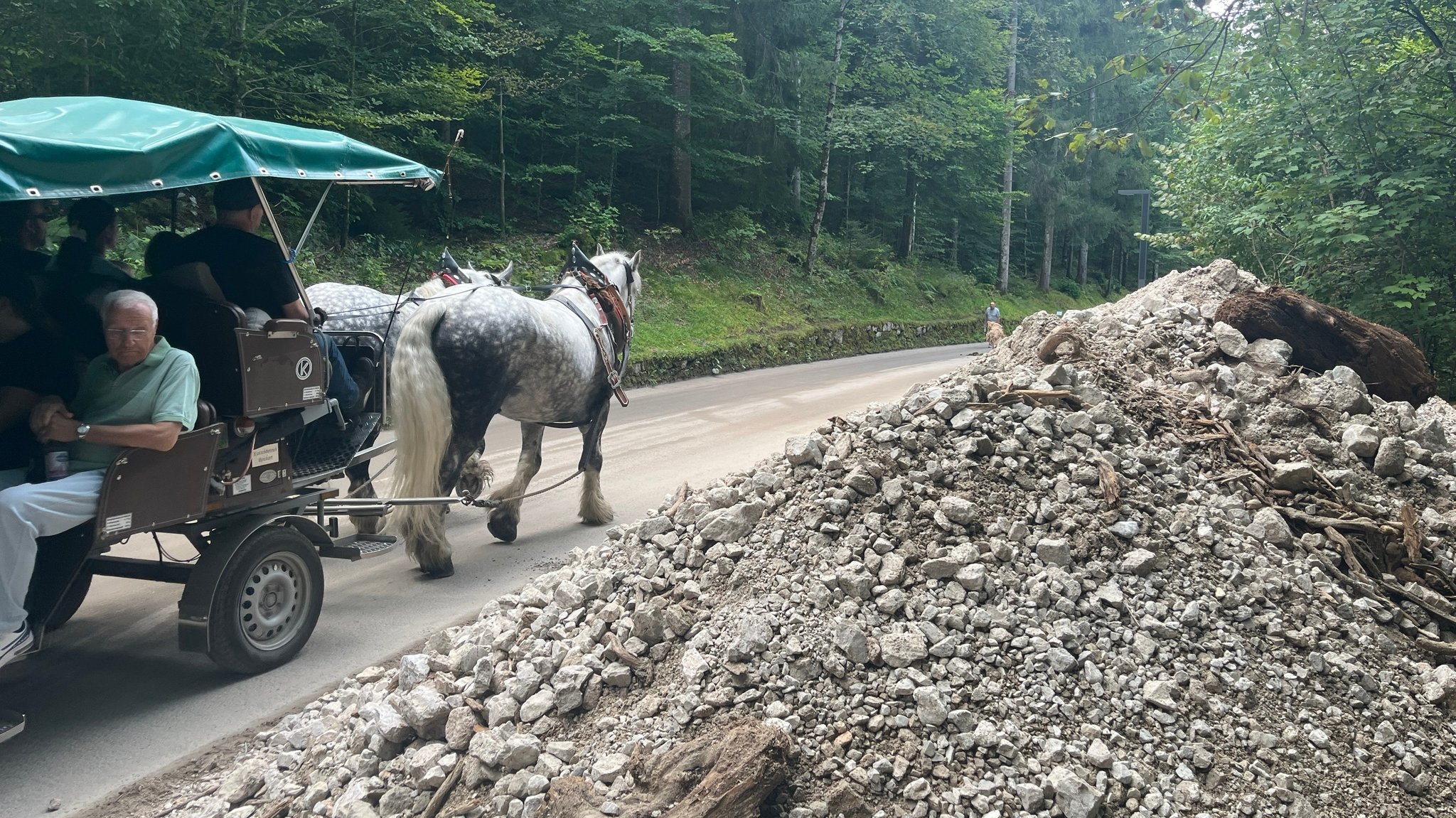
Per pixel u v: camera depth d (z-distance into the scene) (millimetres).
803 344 22859
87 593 5883
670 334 19172
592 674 3705
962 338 32188
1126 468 4680
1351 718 3590
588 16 21844
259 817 3453
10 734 3762
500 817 3143
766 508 4480
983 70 34375
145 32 11242
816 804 3010
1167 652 3705
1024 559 4035
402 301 7004
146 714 4391
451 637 4457
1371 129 10633
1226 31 6879
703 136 25250
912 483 4367
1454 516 5078
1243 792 3199
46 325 4480
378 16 15289
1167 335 6754
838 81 27875
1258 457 5199
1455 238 10203
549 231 21375
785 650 3531
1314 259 11148
